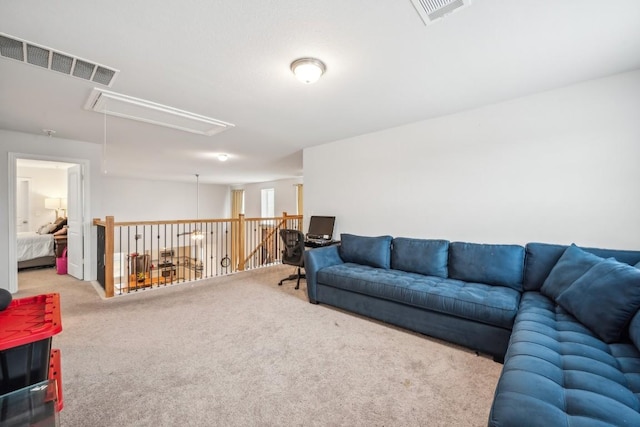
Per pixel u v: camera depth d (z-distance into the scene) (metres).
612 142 2.26
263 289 3.75
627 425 0.85
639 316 1.31
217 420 1.43
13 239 3.58
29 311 1.12
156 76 2.18
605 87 2.28
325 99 2.68
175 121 3.25
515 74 2.22
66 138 3.98
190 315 2.81
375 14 1.51
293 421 1.43
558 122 2.48
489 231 2.85
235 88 2.41
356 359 2.01
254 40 1.74
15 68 2.02
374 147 3.77
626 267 1.54
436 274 2.80
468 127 2.97
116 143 4.30
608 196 2.28
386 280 2.62
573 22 1.60
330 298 3.03
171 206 9.55
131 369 1.87
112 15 1.49
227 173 7.65
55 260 5.21
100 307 3.03
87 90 2.40
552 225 2.52
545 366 1.18
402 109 2.94
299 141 4.26
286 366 1.92
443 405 1.55
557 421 0.86
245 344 2.22
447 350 2.15
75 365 1.91
